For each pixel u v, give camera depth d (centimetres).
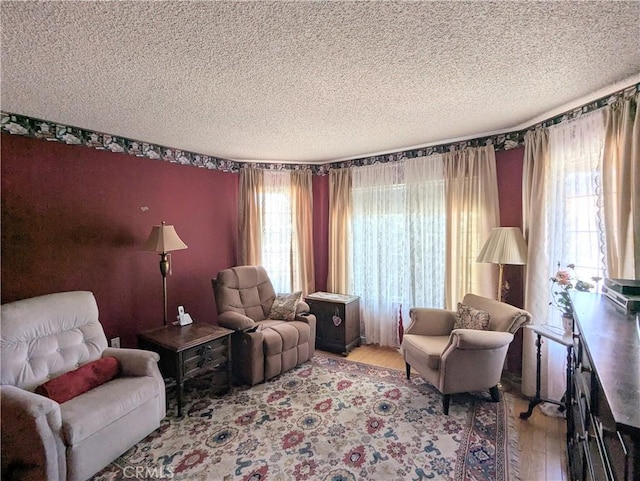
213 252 393
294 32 145
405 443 210
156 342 259
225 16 132
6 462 168
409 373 303
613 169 206
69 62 168
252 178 411
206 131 292
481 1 125
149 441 215
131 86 198
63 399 192
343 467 189
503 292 307
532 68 183
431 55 167
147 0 120
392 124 279
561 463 191
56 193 263
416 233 362
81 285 277
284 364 311
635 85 195
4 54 159
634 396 80
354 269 412
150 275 327
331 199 428
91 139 285
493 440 213
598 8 130
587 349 110
